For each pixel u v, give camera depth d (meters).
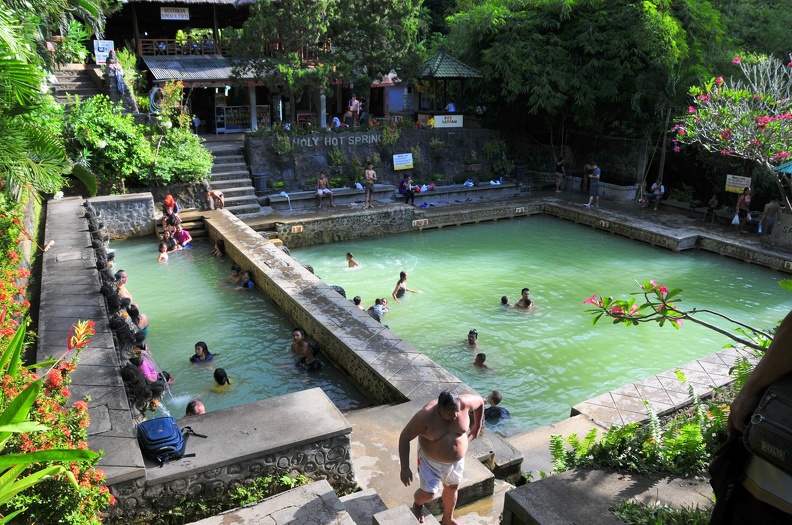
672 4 23.06
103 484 5.66
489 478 6.96
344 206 22.56
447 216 22.67
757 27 24.91
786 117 11.00
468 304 15.07
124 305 11.59
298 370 11.25
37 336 9.31
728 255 18.95
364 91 24.70
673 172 25.73
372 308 13.95
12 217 11.13
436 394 9.05
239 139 26.31
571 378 11.63
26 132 9.73
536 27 25.28
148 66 25.94
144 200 19.00
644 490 3.60
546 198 25.36
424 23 35.12
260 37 21.95
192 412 8.71
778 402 1.63
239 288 15.32
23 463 3.72
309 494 5.71
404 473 5.48
